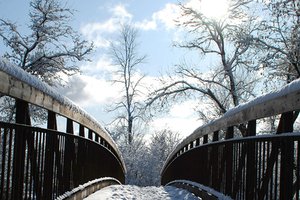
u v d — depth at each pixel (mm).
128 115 37594
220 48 23375
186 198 8602
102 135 10320
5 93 3484
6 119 13852
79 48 19125
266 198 4297
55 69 18516
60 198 5625
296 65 13680
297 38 13219
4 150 3660
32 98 4223
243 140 5266
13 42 18141
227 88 22922
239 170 5590
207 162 8078
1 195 3633
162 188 11742
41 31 18328
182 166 12211
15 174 3990
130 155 35656
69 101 6074
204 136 8797
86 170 7824
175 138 38750
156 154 36531
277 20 13516
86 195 7559
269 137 4254
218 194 6641
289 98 3658
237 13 22125
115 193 8789
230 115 6191
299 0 12383
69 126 6480
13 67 3711
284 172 3824
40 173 4840
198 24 24016
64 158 5973
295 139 3566
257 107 4676
